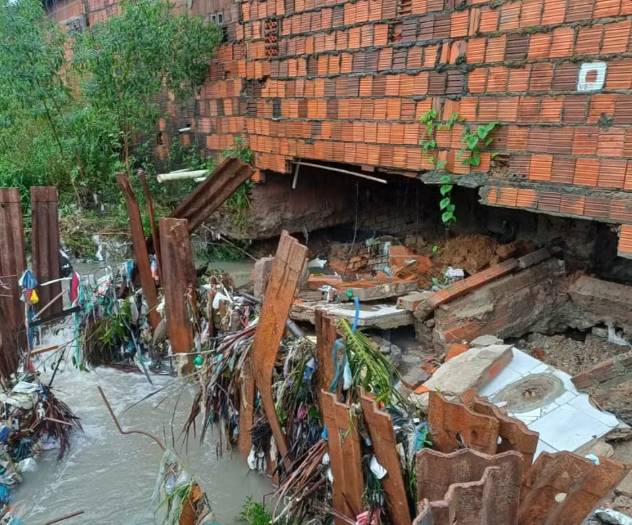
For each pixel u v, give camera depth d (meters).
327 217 9.24
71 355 6.21
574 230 6.30
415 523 2.17
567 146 4.53
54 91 9.91
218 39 8.35
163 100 10.20
